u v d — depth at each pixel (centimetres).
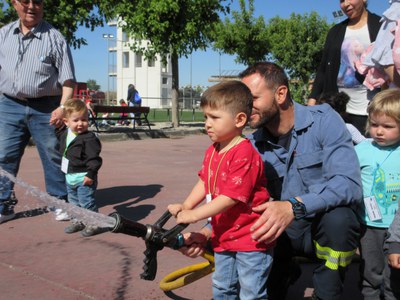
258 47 2361
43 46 458
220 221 249
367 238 279
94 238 430
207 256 271
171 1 1378
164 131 1430
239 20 2355
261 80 252
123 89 6256
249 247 243
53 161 480
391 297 267
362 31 430
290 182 270
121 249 401
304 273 354
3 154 468
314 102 478
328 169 258
